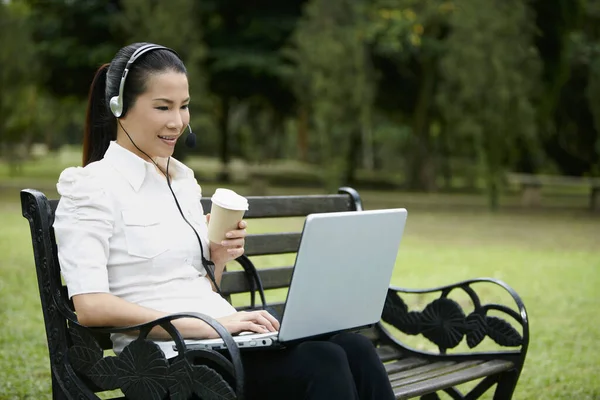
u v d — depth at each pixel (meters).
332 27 30.62
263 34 37.91
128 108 4.39
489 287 13.04
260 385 4.15
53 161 64.25
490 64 26.95
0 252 15.20
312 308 4.11
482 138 27.52
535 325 10.43
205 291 4.47
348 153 30.95
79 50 37.75
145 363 4.01
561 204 33.75
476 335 5.80
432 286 12.97
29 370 7.70
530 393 7.45
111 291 4.26
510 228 22.86
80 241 4.11
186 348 3.93
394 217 4.45
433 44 34.34
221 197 4.40
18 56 32.88
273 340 4.05
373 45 34.84
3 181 37.16
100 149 4.66
